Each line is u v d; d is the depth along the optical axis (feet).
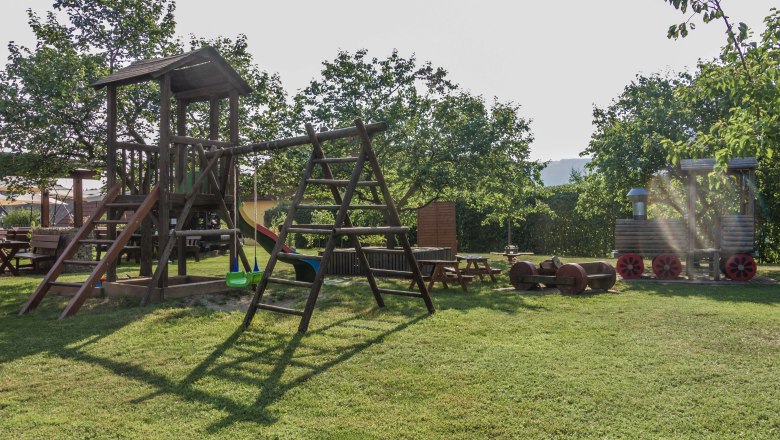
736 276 35.73
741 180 37.32
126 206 27.25
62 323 20.70
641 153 42.63
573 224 63.46
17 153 39.63
